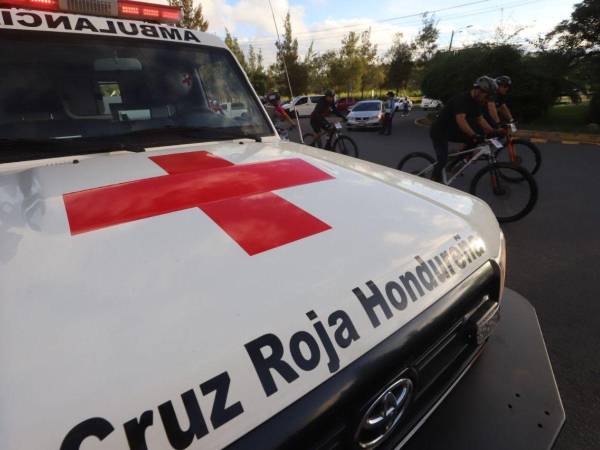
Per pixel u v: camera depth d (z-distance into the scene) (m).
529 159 5.94
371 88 43.56
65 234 0.94
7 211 1.06
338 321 0.83
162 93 1.92
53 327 0.69
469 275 1.13
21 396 0.59
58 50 1.68
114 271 0.83
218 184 1.26
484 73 14.98
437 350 1.02
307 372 0.75
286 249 0.96
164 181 1.27
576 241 3.77
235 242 0.96
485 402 1.12
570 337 2.30
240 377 0.69
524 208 4.18
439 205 1.38
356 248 1.02
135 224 1.00
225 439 0.64
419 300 0.97
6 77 1.56
